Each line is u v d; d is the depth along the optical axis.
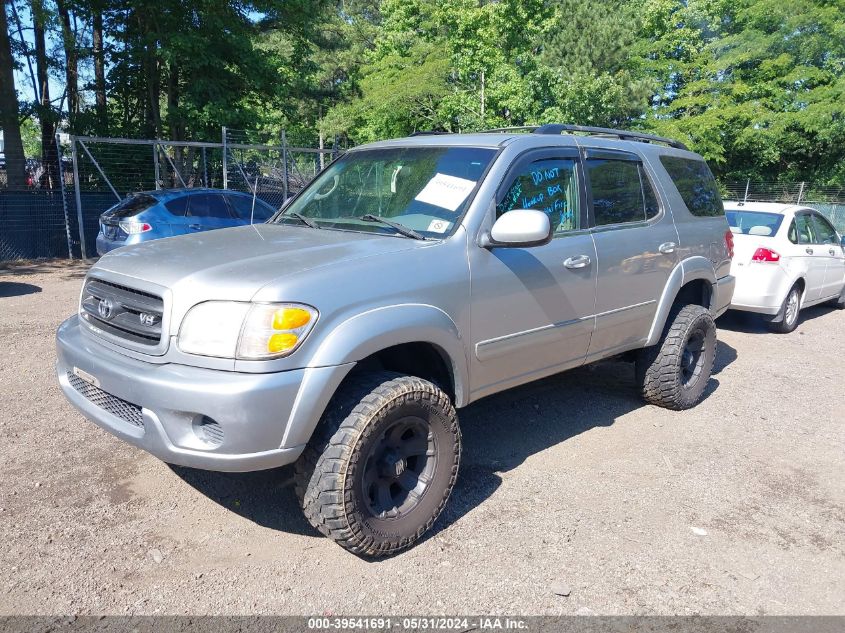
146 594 3.01
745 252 8.28
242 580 3.13
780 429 5.21
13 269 12.86
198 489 3.96
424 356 3.73
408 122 27.38
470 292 3.63
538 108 23.72
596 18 25.70
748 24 30.72
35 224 14.16
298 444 3.00
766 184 30.44
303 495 3.22
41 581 3.06
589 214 4.48
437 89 24.45
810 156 32.47
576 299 4.30
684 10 30.17
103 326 3.45
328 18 26.41
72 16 19.86
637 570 3.31
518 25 23.75
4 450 4.36
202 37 17.94
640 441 4.86
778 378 6.60
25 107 19.17
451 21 24.08
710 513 3.88
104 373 3.17
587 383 6.10
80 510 3.68
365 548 3.21
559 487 4.12
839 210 25.12
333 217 4.21
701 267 5.39
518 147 4.09
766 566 3.39
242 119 18.81
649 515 3.83
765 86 29.48
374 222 3.93
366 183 4.34
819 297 9.38
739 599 3.12
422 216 3.85
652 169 5.16
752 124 29.41
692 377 5.52
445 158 4.14
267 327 2.90
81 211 14.07
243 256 3.36
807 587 3.24
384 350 3.54
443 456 3.49
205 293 2.99
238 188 17.67
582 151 4.55
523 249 3.95
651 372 5.27
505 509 3.84
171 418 2.94
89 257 14.73
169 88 19.62
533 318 4.03
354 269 3.21
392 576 3.20
